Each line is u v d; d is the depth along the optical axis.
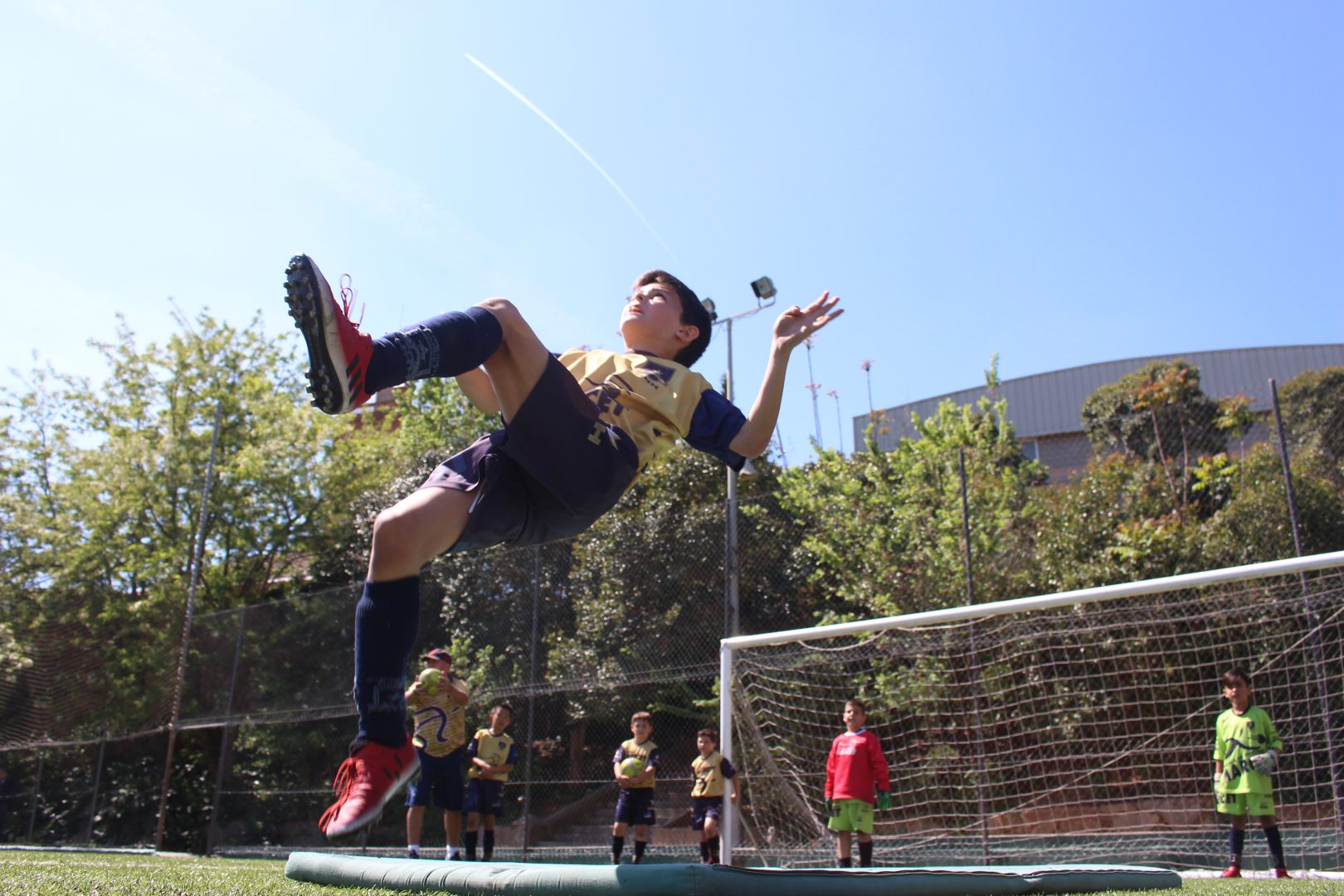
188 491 16.22
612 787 10.53
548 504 2.03
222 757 11.59
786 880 2.34
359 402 1.60
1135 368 21.42
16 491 17.64
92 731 13.12
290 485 16.56
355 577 16.50
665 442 2.23
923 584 10.09
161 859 8.18
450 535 1.86
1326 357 20.34
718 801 7.92
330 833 1.63
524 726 9.98
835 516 10.85
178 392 17.48
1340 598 7.39
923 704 8.62
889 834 8.31
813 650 9.12
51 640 14.53
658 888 2.22
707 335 2.65
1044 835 7.61
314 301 1.44
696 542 9.78
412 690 7.64
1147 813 7.63
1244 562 8.45
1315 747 7.05
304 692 11.00
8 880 2.42
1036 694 8.28
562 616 9.99
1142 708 8.00
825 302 2.33
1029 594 9.66
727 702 7.90
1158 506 9.85
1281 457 7.61
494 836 9.43
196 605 15.62
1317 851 6.60
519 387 1.86
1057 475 19.09
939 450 11.27
